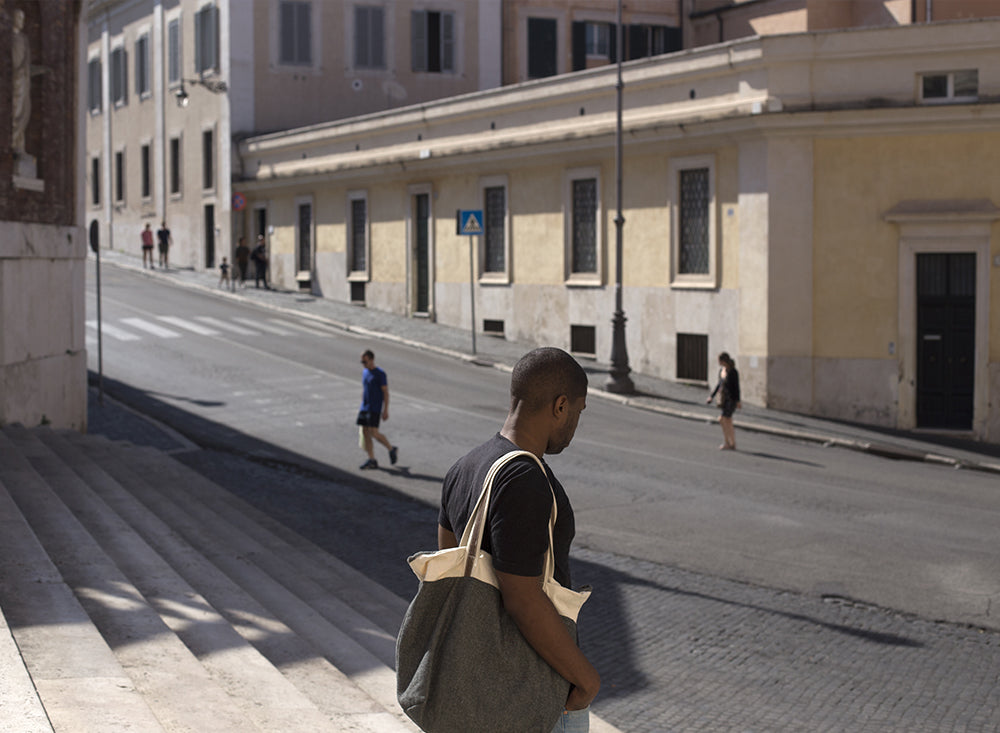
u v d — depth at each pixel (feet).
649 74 84.99
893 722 23.84
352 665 23.97
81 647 18.58
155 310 113.80
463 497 10.15
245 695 18.70
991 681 26.45
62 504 32.83
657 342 86.79
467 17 144.05
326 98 143.33
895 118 72.84
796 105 74.59
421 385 79.25
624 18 139.74
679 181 84.48
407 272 114.93
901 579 35.17
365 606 30.81
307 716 17.93
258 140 136.77
